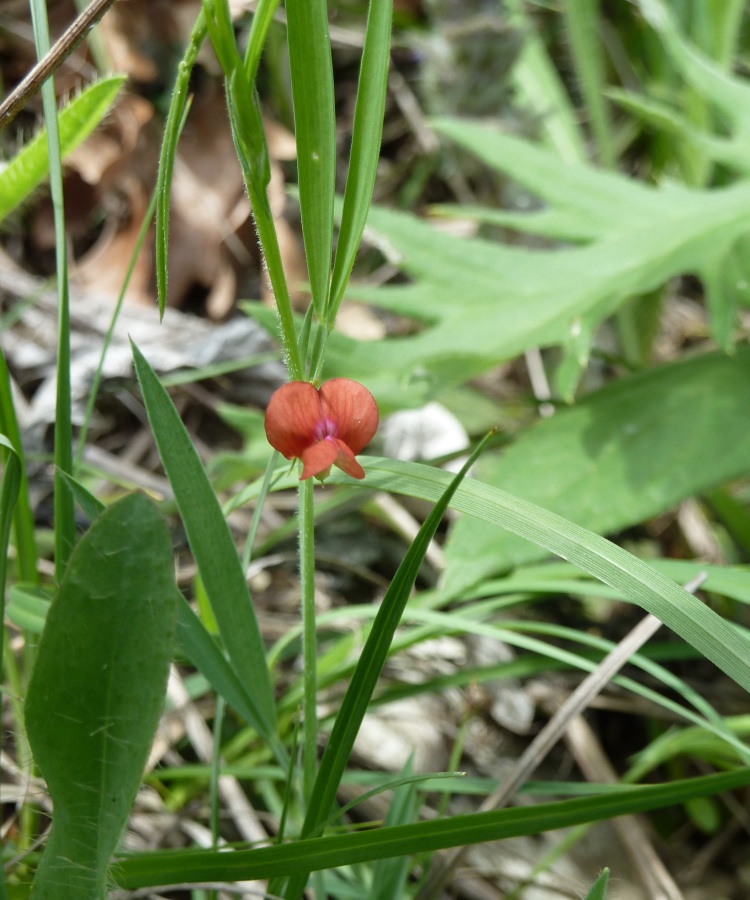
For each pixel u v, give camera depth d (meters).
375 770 0.32
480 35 0.46
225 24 0.17
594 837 0.32
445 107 0.49
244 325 0.44
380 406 0.34
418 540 0.19
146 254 0.47
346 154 0.53
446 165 0.52
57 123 0.22
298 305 0.47
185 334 0.44
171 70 0.49
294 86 0.19
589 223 0.38
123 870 0.20
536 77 0.51
